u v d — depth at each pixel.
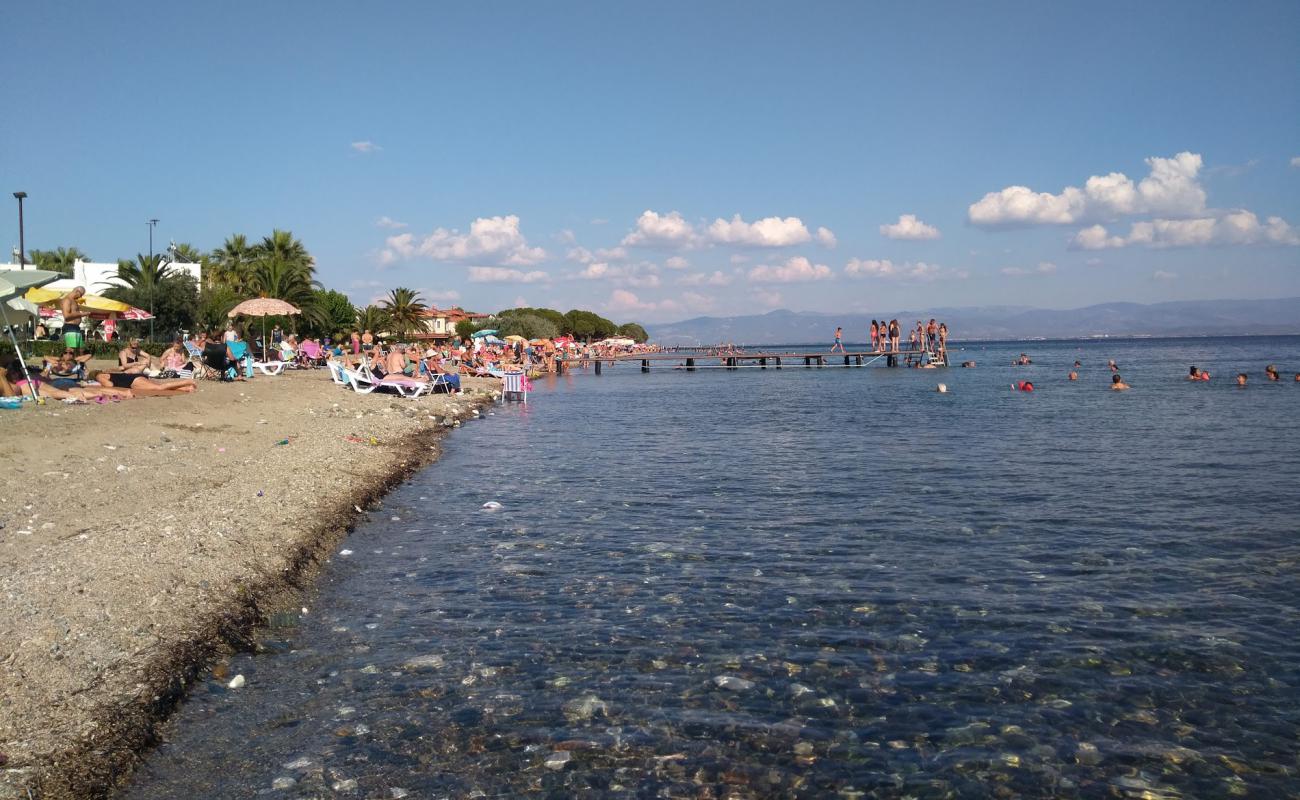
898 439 23.12
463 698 6.71
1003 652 7.60
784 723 6.32
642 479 16.98
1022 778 5.60
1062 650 7.62
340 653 7.62
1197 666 7.26
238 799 5.27
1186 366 71.75
